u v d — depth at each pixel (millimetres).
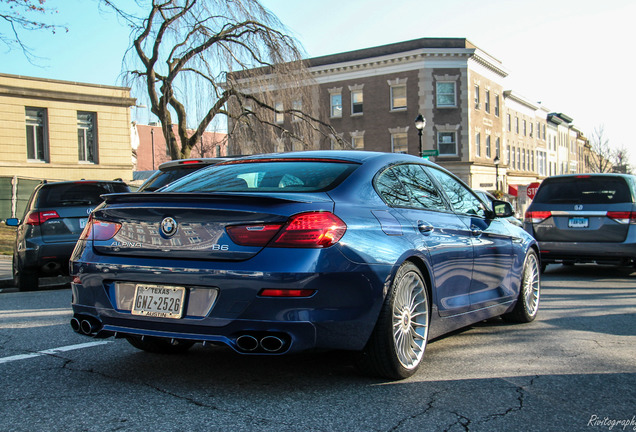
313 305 3268
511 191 34250
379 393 3549
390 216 3902
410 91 39406
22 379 3797
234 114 20797
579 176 10070
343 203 3635
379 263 3561
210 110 20047
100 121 28391
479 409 3283
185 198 3463
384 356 3672
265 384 3719
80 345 4789
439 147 39438
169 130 19828
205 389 3604
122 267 3562
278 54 20172
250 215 3314
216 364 4215
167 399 3400
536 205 10289
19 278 8906
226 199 3385
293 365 4176
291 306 3232
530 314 5980
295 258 3248
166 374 3943
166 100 19516
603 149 65938
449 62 39062
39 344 4824
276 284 3213
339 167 4047
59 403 3316
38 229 8562
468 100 39312
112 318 3602
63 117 27203
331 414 3164
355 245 3463
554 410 3283
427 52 38656
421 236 4086
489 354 4570
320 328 3301
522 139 54562
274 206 3332
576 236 9859
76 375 3904
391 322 3652
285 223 3301
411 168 4578
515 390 3635
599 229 9688
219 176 4230
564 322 5965
